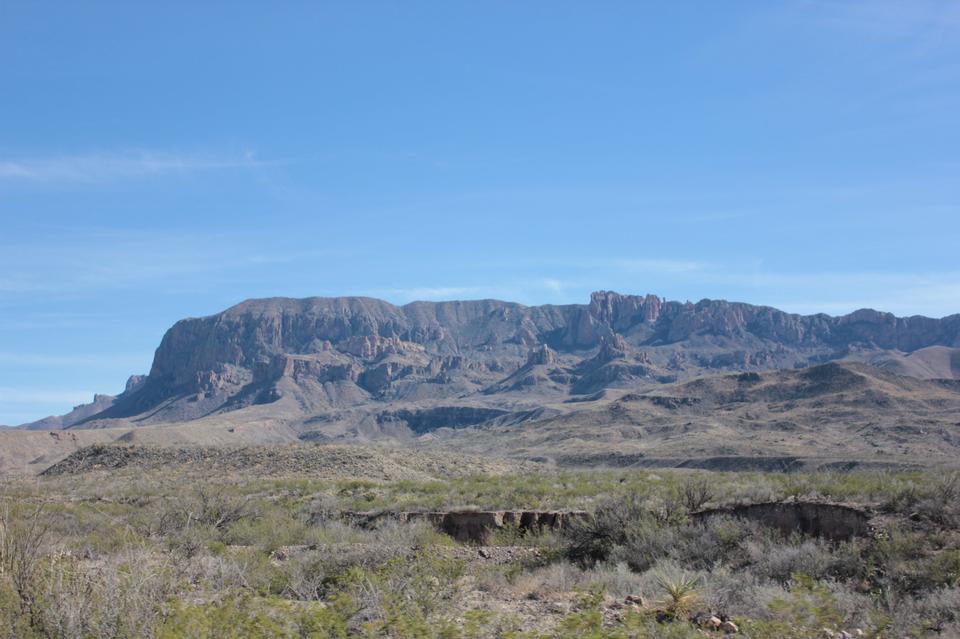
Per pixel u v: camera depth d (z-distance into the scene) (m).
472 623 12.13
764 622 13.11
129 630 10.35
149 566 13.39
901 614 13.80
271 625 11.46
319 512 34.47
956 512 19.48
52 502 31.47
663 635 11.88
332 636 11.76
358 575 14.74
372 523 31.72
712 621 13.01
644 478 44.84
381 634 11.96
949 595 14.27
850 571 17.47
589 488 35.81
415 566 16.45
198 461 59.62
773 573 17.53
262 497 39.59
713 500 26.55
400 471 56.22
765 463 112.88
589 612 13.05
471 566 19.28
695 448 134.75
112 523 25.59
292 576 16.44
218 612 11.41
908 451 126.44
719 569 17.47
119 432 175.75
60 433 156.25
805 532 22.86
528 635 11.29
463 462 66.88
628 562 20.05
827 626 12.96
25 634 10.35
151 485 46.41
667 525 21.97
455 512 31.03
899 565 16.69
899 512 20.94
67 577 11.41
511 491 36.91
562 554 21.41
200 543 19.88
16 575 11.18
